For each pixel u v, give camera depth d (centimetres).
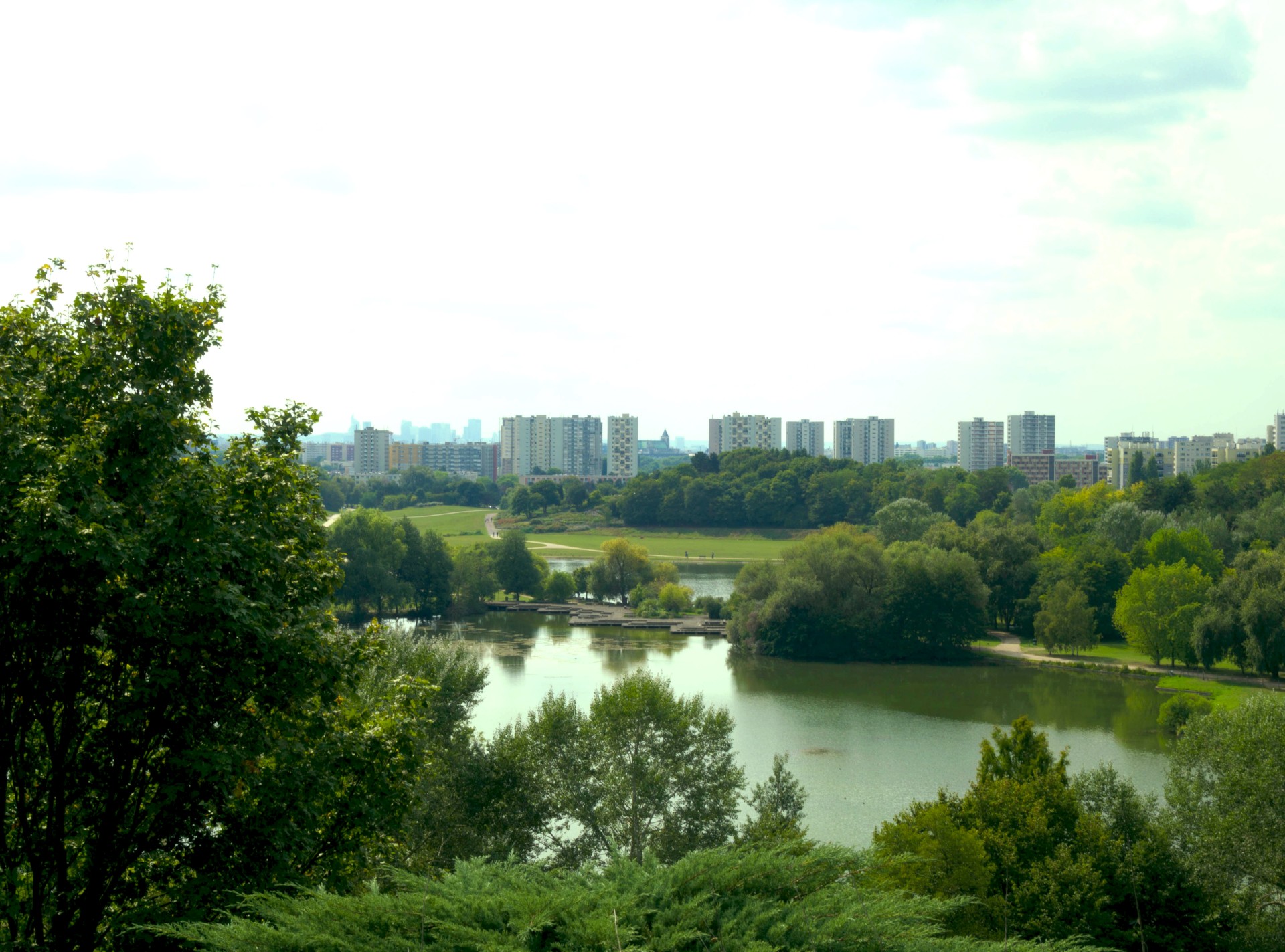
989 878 3119
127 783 1891
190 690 1828
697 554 18912
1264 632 8206
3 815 1711
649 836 3819
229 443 2147
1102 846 3306
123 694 1878
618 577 13800
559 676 8512
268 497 2073
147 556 1662
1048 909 3080
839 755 6059
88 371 1889
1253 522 12875
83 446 1748
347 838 2059
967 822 3562
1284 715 3559
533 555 14188
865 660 9700
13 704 1820
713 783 3916
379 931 1189
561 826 3772
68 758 1889
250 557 1908
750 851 1387
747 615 10338
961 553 10094
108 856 1798
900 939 1200
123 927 1379
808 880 1312
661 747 3928
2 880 1636
